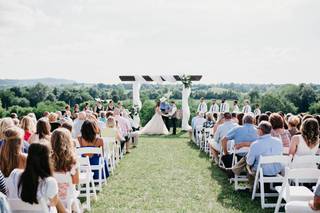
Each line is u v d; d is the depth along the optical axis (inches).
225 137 342.6
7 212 152.2
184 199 293.4
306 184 280.5
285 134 309.1
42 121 272.5
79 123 434.3
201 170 401.1
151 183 346.0
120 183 347.3
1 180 163.9
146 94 1152.8
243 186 323.9
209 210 264.8
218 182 346.6
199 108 813.9
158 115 792.3
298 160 243.8
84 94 1680.6
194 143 627.2
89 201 269.1
